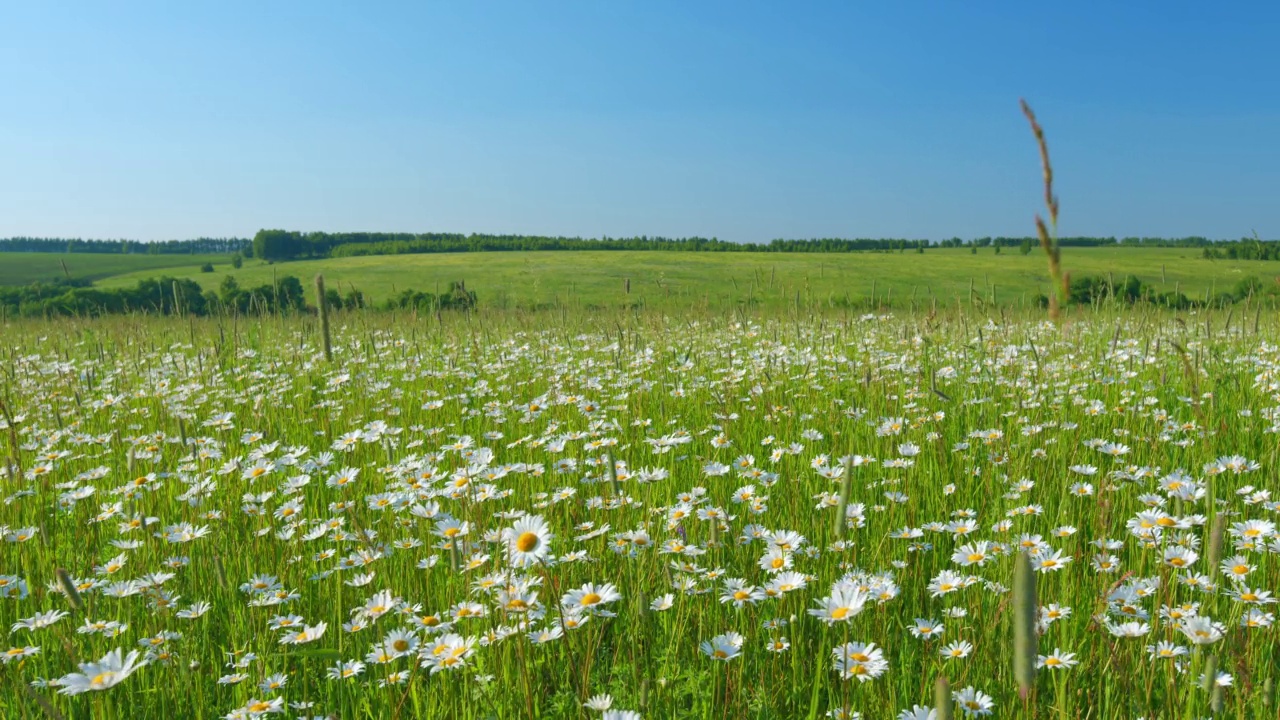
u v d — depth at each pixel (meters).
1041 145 1.16
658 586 3.33
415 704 2.53
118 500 4.51
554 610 2.99
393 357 10.12
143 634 3.15
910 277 46.69
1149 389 6.40
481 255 86.62
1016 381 6.67
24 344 11.97
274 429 6.45
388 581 3.49
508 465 4.36
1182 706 2.47
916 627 3.00
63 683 2.24
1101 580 3.08
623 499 4.00
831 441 5.48
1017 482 4.11
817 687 2.56
